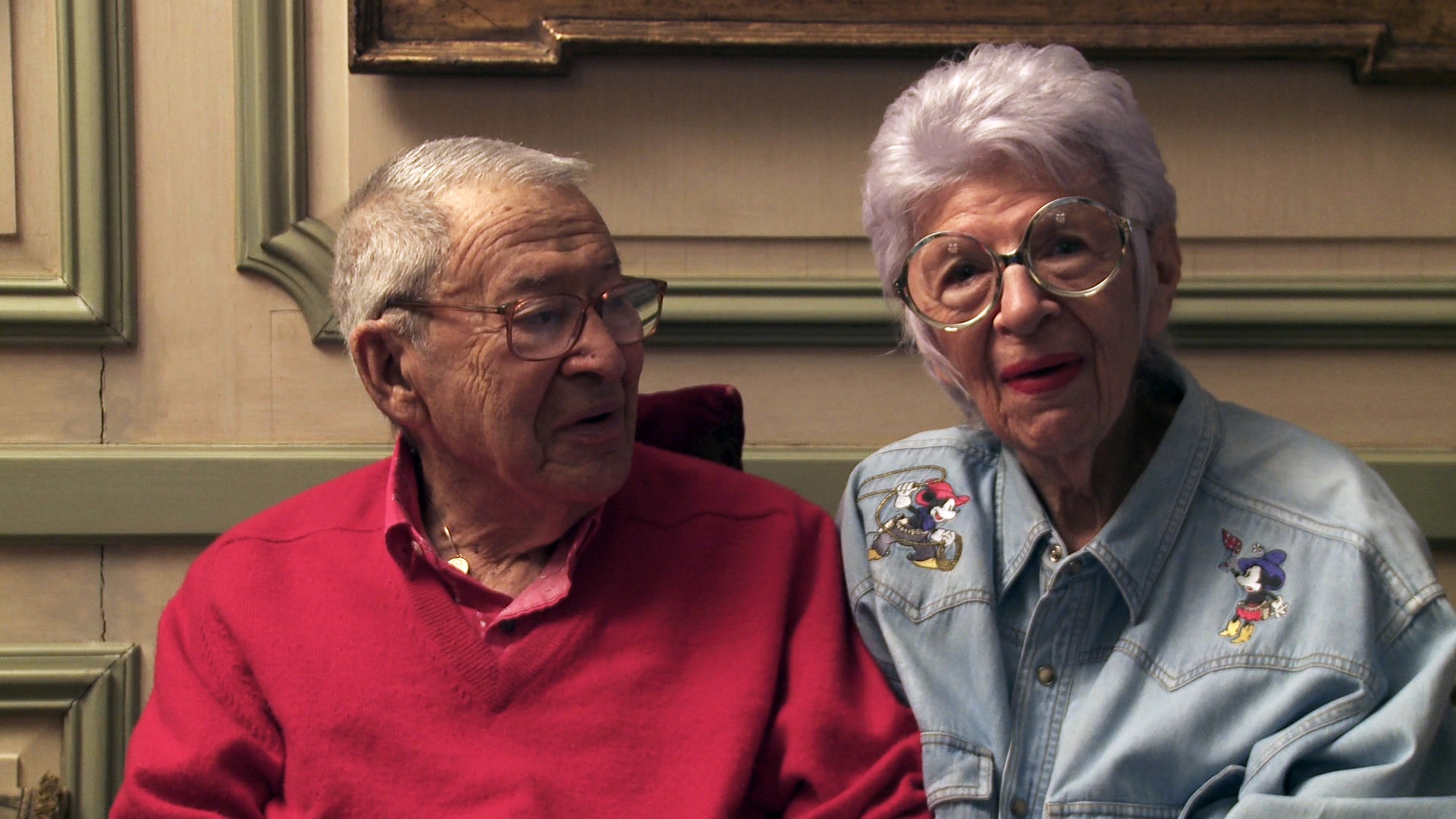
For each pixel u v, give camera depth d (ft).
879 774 3.34
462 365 3.43
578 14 4.58
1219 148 4.74
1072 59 3.38
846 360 4.87
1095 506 3.57
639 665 3.48
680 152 4.77
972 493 3.73
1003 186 3.24
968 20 4.57
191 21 4.74
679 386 4.88
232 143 4.78
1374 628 3.02
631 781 3.33
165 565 4.89
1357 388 4.83
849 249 4.83
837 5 4.58
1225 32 4.51
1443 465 4.73
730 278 4.79
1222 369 4.83
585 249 3.46
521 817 3.24
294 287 4.79
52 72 4.76
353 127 4.75
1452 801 2.73
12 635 4.87
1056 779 3.20
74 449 4.79
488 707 3.39
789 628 3.64
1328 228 4.77
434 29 4.59
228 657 3.60
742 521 3.81
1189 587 3.28
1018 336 3.23
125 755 4.85
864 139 4.77
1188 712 3.09
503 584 3.72
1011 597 3.57
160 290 4.82
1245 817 2.84
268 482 4.79
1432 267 4.79
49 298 4.75
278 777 3.52
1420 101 4.73
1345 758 2.89
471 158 3.55
